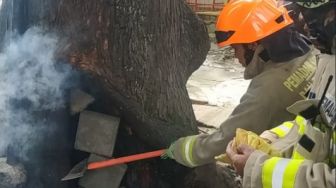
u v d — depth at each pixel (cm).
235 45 214
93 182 263
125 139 289
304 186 139
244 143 169
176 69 278
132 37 233
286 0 154
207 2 1182
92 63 223
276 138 192
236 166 165
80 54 221
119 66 232
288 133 185
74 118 263
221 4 1173
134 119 265
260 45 208
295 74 207
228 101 549
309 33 150
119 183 263
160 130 271
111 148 254
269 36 204
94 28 223
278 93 205
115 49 229
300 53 211
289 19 202
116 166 262
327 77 145
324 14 138
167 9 256
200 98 552
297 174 141
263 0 208
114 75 233
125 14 228
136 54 237
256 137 176
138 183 294
